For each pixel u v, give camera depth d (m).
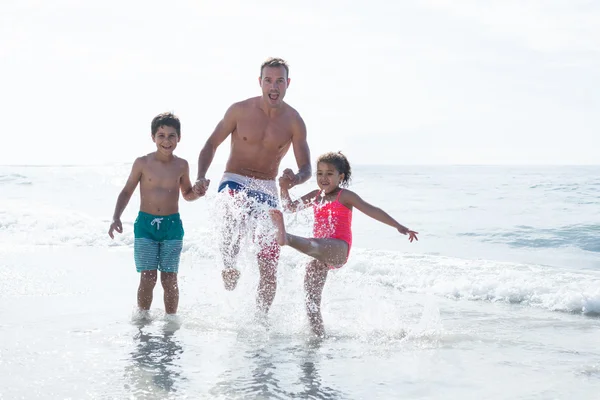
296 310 5.07
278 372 3.57
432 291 6.25
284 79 5.07
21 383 3.27
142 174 5.12
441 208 14.49
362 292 6.13
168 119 5.11
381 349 4.11
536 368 3.71
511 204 14.66
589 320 5.02
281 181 4.70
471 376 3.54
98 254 8.40
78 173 23.33
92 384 3.27
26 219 11.46
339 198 4.98
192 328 4.59
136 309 5.02
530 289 5.96
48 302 5.41
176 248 5.07
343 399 3.14
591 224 11.16
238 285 5.31
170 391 3.19
